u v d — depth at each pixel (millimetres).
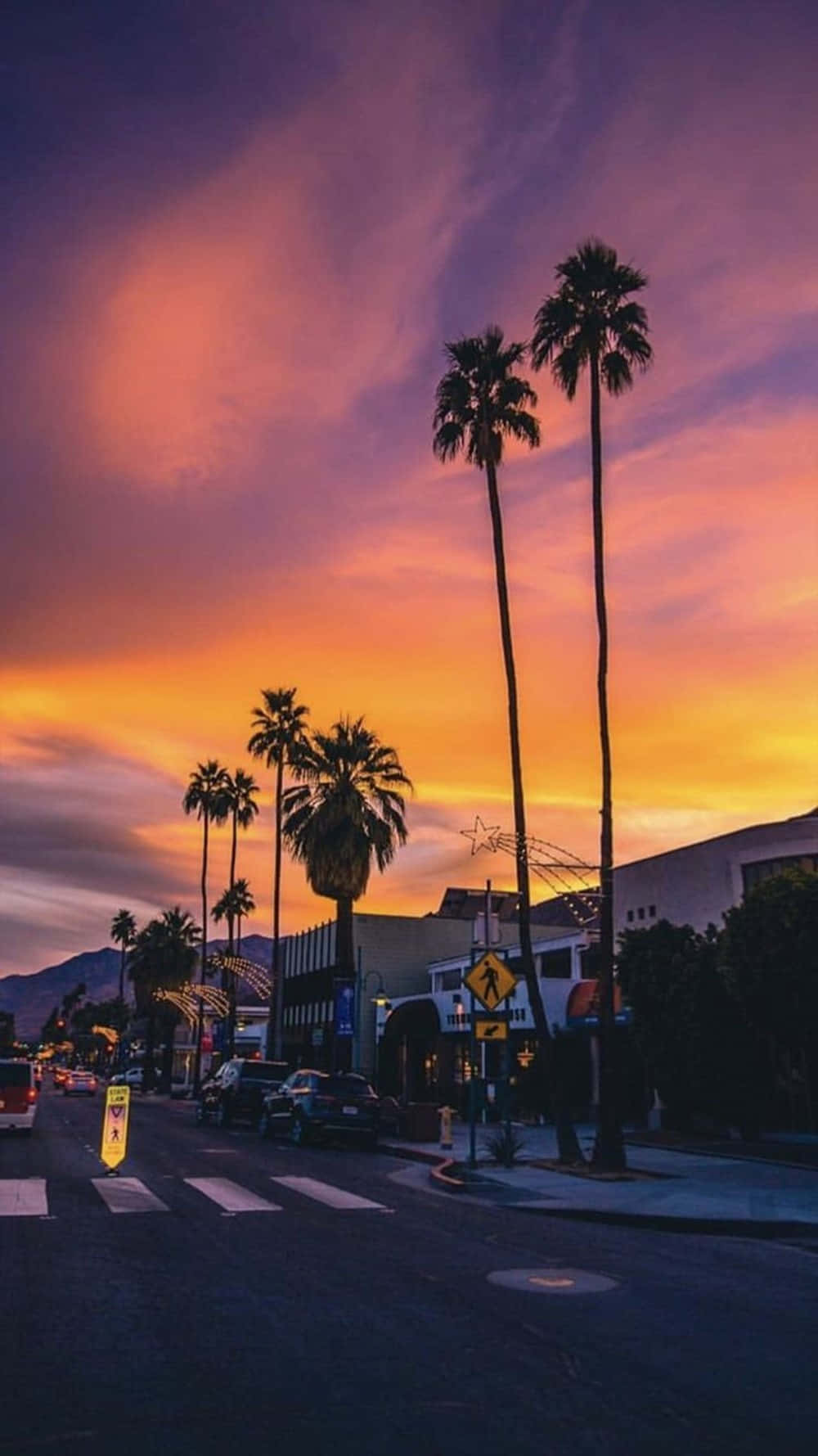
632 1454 5301
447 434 25094
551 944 40500
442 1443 5422
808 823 28766
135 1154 21203
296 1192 15836
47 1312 7988
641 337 22547
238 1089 32062
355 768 41594
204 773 70938
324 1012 55000
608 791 21094
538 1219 13836
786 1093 26297
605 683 21422
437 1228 12688
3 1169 18000
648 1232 13125
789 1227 13156
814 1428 5707
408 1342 7297
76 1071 67688
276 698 52250
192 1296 8578
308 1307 8266
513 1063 38094
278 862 50500
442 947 53031
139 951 81062
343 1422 5719
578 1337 7508
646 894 34094
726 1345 7340
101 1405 5945
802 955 21859
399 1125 27750
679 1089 27125
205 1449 5293
